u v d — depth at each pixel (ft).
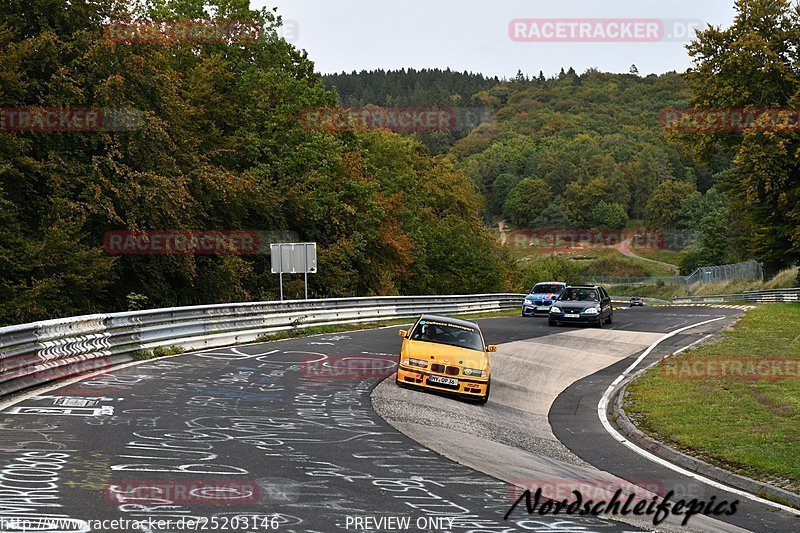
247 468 28.68
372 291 179.83
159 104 106.01
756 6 147.33
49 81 94.53
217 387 47.83
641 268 477.77
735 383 57.62
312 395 47.01
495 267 236.43
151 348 61.57
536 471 32.53
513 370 66.95
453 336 54.49
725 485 32.14
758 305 153.99
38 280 84.89
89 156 98.37
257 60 152.87
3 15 92.32
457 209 280.31
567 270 375.04
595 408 52.54
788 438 40.37
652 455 38.09
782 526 26.43
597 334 95.55
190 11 145.59
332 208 158.92
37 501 23.49
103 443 31.50
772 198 150.61
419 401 47.75
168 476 26.96
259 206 139.44
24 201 91.76
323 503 24.73
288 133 150.20
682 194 567.59
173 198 97.40
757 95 151.02
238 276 123.13
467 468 31.42
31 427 33.86
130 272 108.99
